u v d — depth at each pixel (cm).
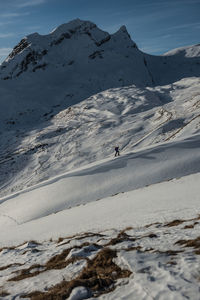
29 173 10731
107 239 1250
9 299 759
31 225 3353
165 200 2553
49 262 1146
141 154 5184
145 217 1989
